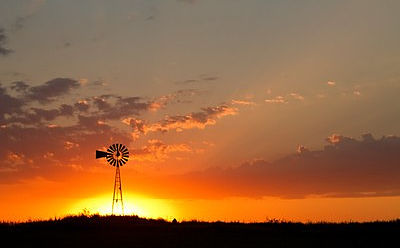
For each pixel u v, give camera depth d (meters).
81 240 42.50
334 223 51.69
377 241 41.41
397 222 50.22
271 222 54.19
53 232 47.47
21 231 47.84
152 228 50.22
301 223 52.28
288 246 38.62
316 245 38.91
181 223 54.72
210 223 54.56
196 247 38.19
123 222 53.44
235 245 38.88
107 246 39.12
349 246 38.56
